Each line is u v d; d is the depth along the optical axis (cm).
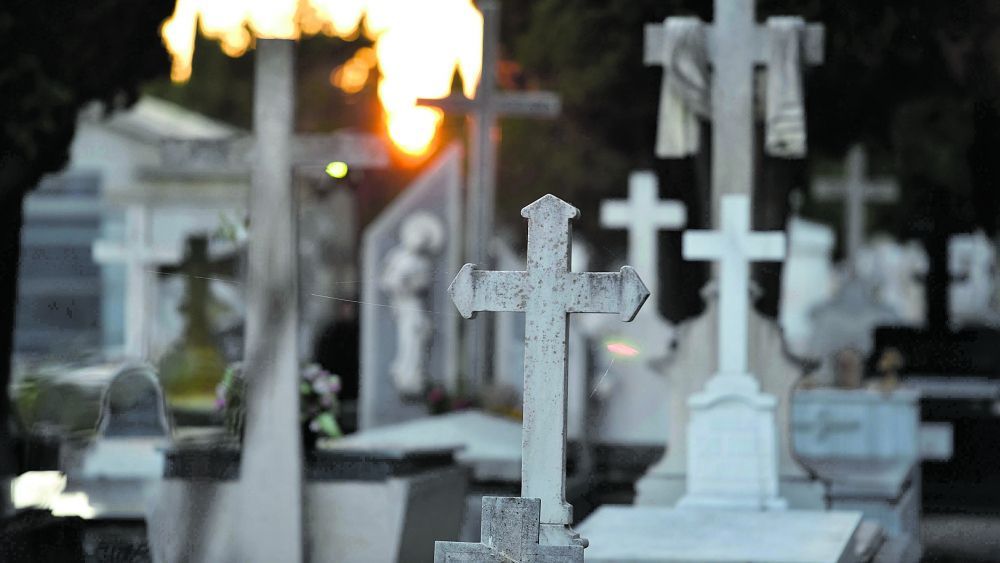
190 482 1202
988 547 1645
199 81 4934
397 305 2567
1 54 1778
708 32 1530
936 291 3588
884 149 2798
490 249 2434
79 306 3994
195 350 2180
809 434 1923
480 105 2408
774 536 1207
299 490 1194
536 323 906
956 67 2381
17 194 1834
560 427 903
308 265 2695
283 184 1183
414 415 2553
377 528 1221
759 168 1708
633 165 3575
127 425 1509
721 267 1440
